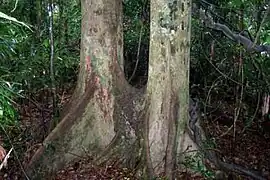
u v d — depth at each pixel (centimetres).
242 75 780
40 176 619
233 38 716
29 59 732
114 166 626
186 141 600
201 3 778
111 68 646
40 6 809
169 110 583
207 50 850
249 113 910
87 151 645
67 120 645
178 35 561
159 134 592
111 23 640
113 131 644
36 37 785
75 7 954
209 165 618
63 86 894
